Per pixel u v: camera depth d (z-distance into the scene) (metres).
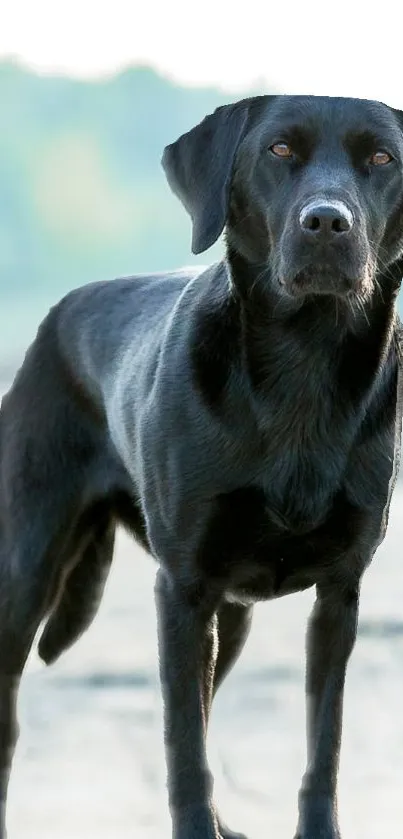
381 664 14.07
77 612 11.02
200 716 9.17
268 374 9.02
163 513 9.28
